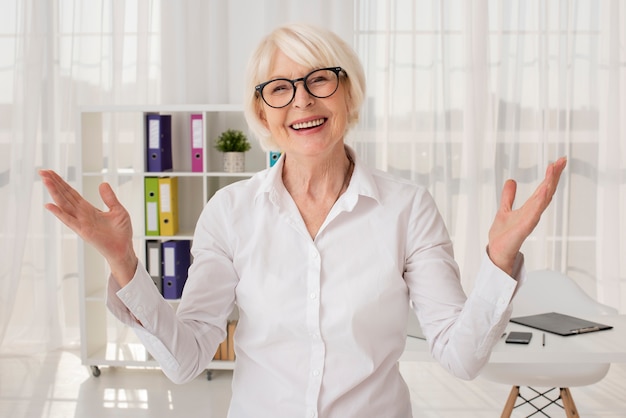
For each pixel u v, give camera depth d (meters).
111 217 1.37
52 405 4.03
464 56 4.89
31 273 5.11
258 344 1.57
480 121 4.90
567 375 3.02
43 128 5.05
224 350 4.41
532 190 4.95
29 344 5.07
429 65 4.91
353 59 1.61
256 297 1.57
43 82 5.03
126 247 1.38
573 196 4.95
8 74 4.98
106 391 4.24
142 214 4.78
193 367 1.53
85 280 4.48
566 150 4.92
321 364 1.53
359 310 1.52
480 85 4.88
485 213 4.96
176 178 4.59
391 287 1.54
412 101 4.91
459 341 1.43
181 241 4.55
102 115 4.86
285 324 1.55
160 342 1.46
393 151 4.95
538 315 3.01
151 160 4.51
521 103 4.91
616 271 4.93
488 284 1.39
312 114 1.55
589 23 4.88
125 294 1.40
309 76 1.54
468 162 4.91
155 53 4.99
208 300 1.59
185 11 4.92
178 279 4.50
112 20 4.95
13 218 4.98
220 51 4.94
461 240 4.98
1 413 3.90
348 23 4.86
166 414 3.88
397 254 1.56
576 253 4.98
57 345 5.09
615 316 3.03
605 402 4.02
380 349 1.55
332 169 1.61
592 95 4.90
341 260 1.55
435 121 4.93
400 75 4.91
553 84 4.91
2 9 4.97
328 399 1.53
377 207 1.58
